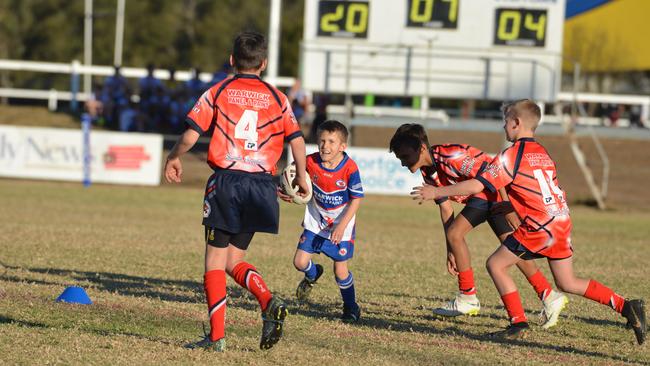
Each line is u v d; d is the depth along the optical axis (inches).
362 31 3346.5
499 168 890.1
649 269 1593.3
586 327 1029.8
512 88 3368.6
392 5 3336.6
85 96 4183.1
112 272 1305.4
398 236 1982.0
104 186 2839.6
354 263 1520.7
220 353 793.6
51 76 7091.5
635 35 4092.0
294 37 6008.9
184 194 2738.7
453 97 3383.4
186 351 793.6
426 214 2532.0
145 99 3644.2
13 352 764.6
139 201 2493.8
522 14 3339.1
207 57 7608.3
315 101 3843.5
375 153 2906.0
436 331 970.1
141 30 7401.6
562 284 907.4
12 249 1493.6
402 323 1009.5
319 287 1259.2
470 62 3361.2
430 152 1013.8
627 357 868.0
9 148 2839.6
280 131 808.3
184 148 792.3
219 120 792.3
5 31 7140.8
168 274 1317.7
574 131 3474.4
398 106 4562.0
